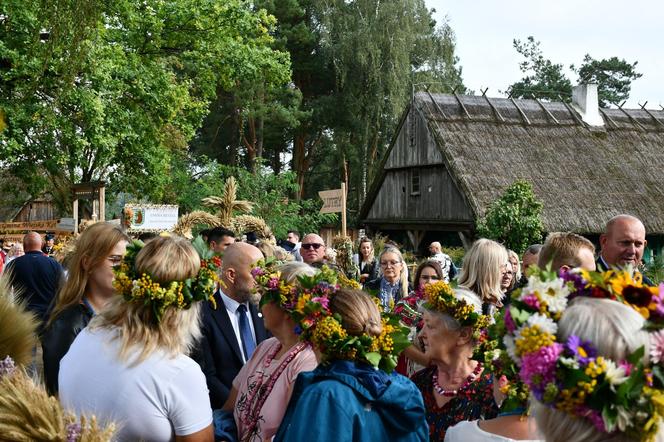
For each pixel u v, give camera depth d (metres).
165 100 18.16
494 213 19.12
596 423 1.46
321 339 2.44
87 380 2.35
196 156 36.66
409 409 2.38
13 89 15.69
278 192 24.94
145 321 2.42
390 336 2.53
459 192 23.67
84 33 11.99
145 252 2.47
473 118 25.69
